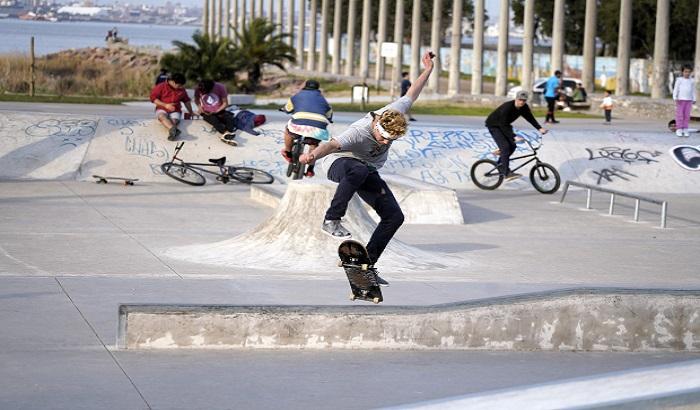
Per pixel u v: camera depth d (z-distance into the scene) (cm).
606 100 4803
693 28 9481
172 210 2234
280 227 1667
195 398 935
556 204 2658
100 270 1521
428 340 1159
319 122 2423
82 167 2698
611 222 2377
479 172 2952
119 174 2692
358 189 1234
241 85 9181
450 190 2264
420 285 1499
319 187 1677
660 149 3256
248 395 953
